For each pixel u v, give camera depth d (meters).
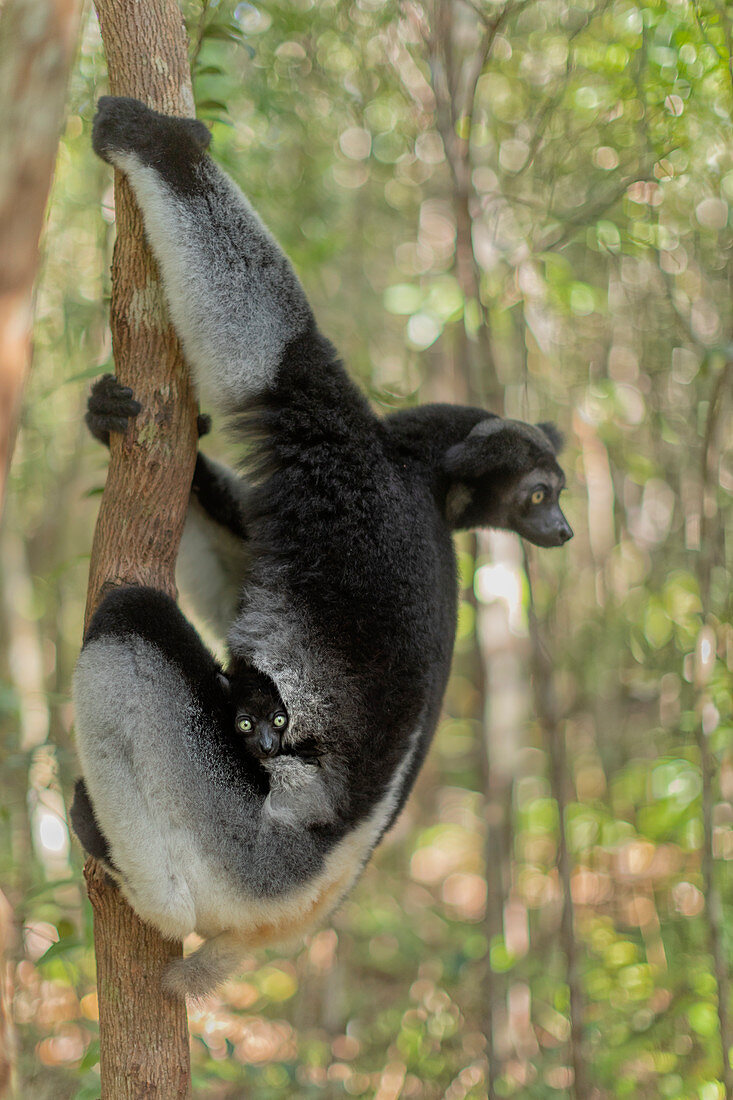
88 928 4.50
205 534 4.34
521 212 6.27
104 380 3.50
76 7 2.24
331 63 6.45
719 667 5.48
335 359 3.83
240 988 6.83
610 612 7.91
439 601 3.80
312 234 7.29
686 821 5.45
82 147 5.48
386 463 3.85
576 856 7.26
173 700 3.30
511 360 7.61
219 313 3.50
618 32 5.04
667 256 5.96
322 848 3.51
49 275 6.30
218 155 4.82
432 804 10.16
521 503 4.23
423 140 7.75
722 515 5.88
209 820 3.32
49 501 8.18
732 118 4.96
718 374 4.89
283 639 3.52
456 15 5.78
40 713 6.21
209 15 4.45
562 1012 5.71
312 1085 5.50
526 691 8.27
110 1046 3.28
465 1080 5.65
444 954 6.91
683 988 5.52
